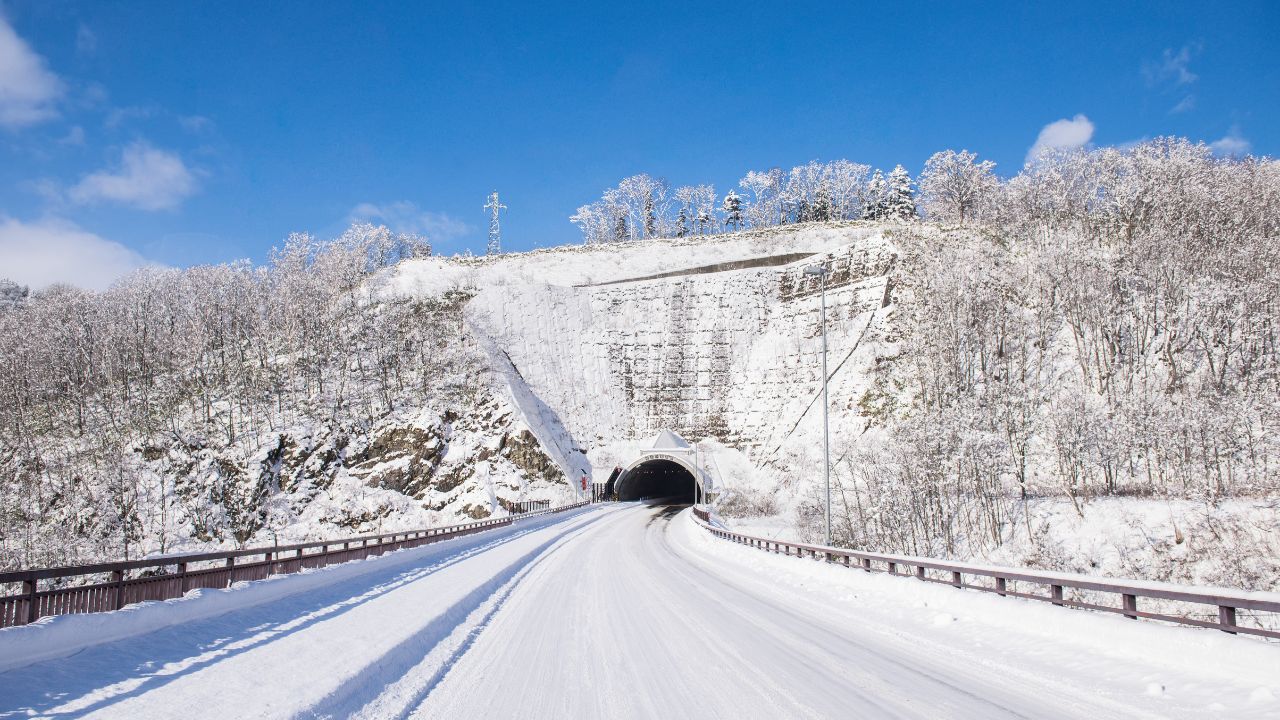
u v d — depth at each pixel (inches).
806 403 3166.8
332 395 3171.8
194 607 518.9
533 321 3786.9
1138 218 2925.7
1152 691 320.5
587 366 3673.7
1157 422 1732.3
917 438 1955.0
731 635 488.7
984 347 2605.8
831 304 3427.7
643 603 658.2
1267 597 334.0
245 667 368.5
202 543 2470.5
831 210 5570.9
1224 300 2108.8
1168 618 393.7
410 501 2829.7
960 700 314.0
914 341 2876.5
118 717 279.0
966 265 2913.4
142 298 3718.0
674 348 3646.7
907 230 3592.5
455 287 3951.8
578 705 312.8
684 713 297.4
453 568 981.2
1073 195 3526.1
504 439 3061.0
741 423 3353.8
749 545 1293.1
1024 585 1440.7
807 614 587.5
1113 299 2433.6
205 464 2696.9
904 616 568.4
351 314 3693.4
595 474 3324.3
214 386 3225.9
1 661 352.5
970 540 1793.8
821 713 294.0
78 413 2906.0
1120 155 3417.8
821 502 2311.8
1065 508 1712.6
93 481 2485.2
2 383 3070.9
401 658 410.3
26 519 2359.7
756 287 3722.9
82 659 380.2
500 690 342.3
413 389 3228.3
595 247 4682.6
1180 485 1644.9
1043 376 2488.9
